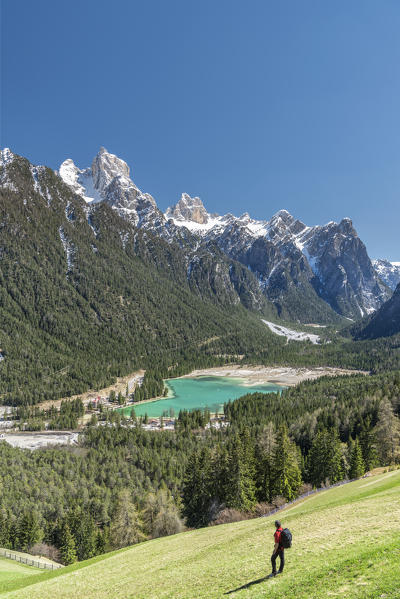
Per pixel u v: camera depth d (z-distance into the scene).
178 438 158.62
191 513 81.19
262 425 154.88
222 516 72.12
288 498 77.38
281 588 21.67
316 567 23.72
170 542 52.44
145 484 123.75
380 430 107.69
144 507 96.25
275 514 61.91
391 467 83.94
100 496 111.75
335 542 28.91
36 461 136.38
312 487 90.50
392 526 30.11
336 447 92.94
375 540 26.67
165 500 94.25
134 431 167.62
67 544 81.31
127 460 141.75
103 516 100.56
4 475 119.94
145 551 49.31
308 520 41.84
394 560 21.41
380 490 54.47
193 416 189.25
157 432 169.88
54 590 36.50
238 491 73.69
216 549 39.81
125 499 87.06
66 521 87.62
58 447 155.00
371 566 21.50
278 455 80.75
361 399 166.50
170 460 137.00
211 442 153.12
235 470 75.38
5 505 100.50
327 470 91.56
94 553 84.25
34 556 78.38
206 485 81.44
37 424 189.75
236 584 25.52
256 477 82.25
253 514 72.19
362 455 102.69
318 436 96.56
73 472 127.88
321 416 150.62
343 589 19.44
